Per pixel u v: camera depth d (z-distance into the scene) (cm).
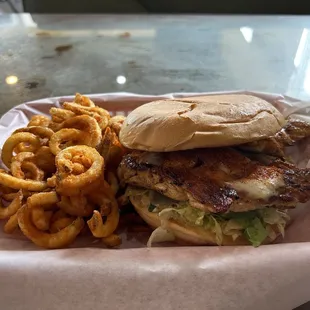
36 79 33
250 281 17
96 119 25
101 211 21
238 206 19
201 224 20
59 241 20
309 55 36
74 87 32
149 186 21
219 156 21
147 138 20
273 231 20
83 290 17
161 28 41
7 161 23
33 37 39
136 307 17
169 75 34
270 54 37
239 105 21
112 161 23
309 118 27
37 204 20
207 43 39
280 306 18
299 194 19
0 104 30
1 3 53
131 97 29
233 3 52
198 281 17
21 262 17
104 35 40
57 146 23
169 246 21
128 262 18
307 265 17
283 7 51
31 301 17
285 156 24
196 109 20
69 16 43
